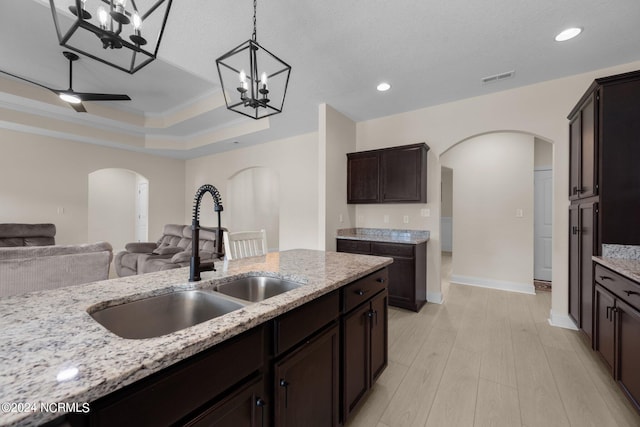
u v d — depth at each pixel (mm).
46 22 2590
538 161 4551
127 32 2098
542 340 2562
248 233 2373
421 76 2873
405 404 1740
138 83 3863
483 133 3342
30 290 2496
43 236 4973
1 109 4316
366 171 3867
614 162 2070
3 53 3145
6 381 543
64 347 690
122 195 7707
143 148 5996
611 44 2316
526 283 4047
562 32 2166
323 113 3584
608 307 1919
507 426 1562
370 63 2629
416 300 3252
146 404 650
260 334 970
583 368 2105
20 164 5020
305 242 5012
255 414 948
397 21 2055
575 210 2637
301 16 1997
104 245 3020
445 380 1980
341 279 1406
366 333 1690
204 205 6859
